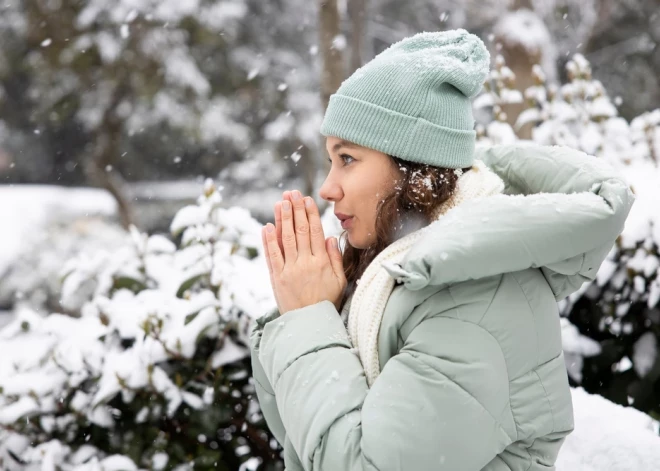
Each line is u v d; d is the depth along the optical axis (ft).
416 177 4.17
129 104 36.70
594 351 7.39
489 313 3.78
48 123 38.47
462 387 3.65
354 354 4.03
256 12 45.34
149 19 32.71
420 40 4.44
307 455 3.83
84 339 6.50
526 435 3.85
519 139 13.94
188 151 47.29
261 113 41.47
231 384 6.56
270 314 4.59
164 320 6.48
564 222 3.68
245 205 42.68
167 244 7.60
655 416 7.37
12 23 35.01
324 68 19.83
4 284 29.17
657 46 44.27
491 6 26.48
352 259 4.69
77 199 36.29
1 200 34.32
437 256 3.57
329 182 4.37
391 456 3.55
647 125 11.72
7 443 6.36
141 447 6.40
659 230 7.06
